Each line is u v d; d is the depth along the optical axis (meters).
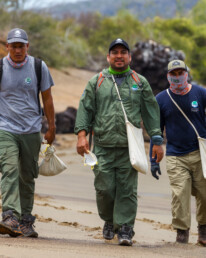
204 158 19.47
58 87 99.56
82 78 114.75
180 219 19.45
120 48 17.98
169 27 183.25
